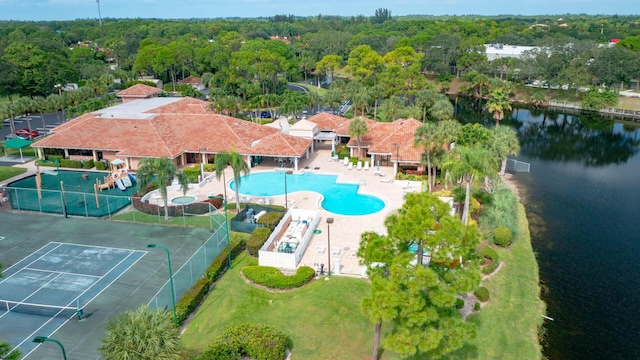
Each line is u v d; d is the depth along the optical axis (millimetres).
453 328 26031
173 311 34938
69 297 38312
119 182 64500
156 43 191625
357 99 95812
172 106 95875
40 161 77000
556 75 139750
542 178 72188
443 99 95938
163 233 50500
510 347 33500
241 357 31000
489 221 51438
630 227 54250
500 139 63844
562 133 103812
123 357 25625
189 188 64375
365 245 28703
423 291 26141
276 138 72750
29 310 36531
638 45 150875
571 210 59438
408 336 25250
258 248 45281
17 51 128375
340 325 34125
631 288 41656
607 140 97125
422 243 26828
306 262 43781
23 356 31188
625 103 126438
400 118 88500
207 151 71500
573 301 39656
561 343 34562
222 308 37125
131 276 41594
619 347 34188
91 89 119375
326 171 70875
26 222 53469
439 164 59094
